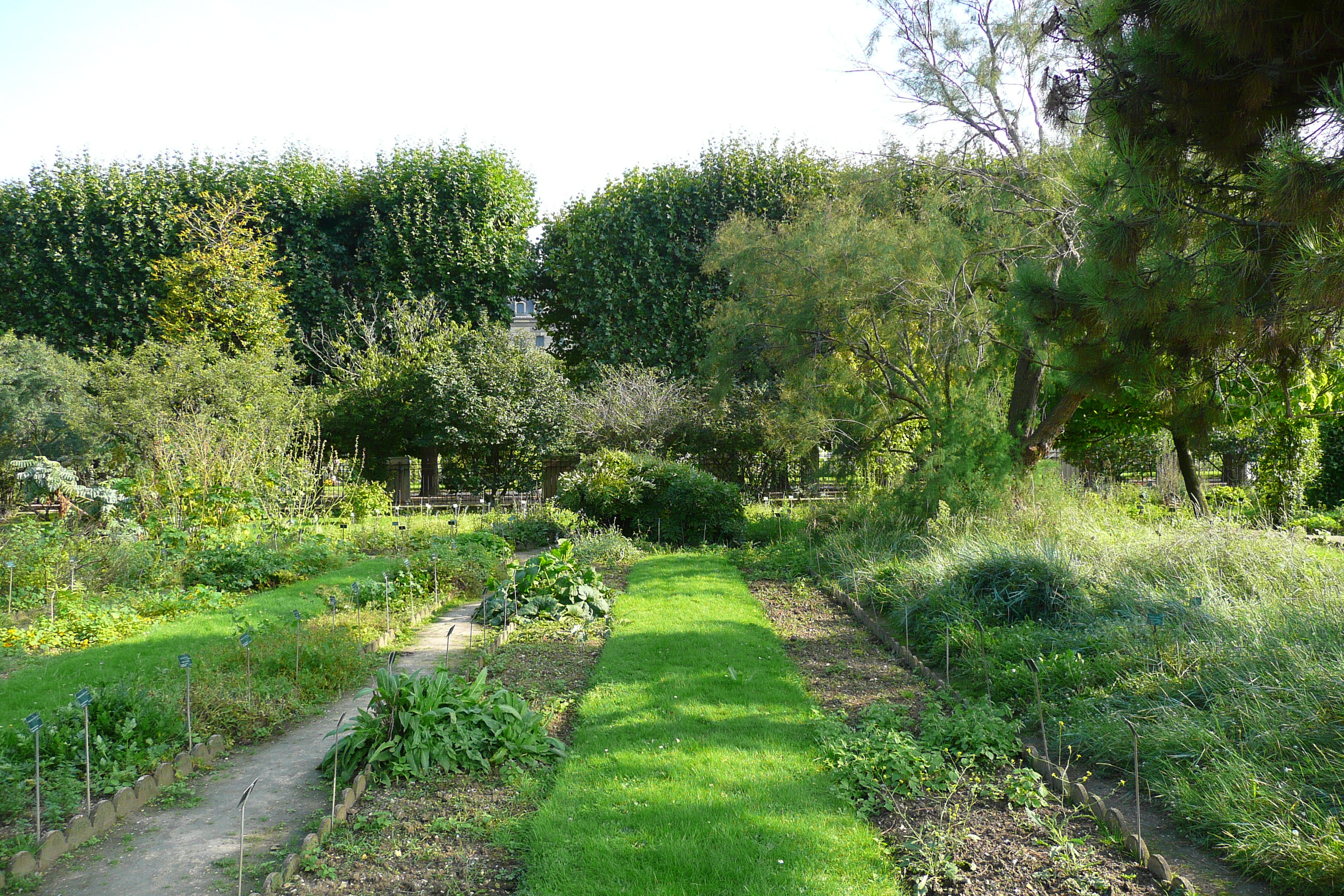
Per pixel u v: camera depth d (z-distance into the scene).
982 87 13.35
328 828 4.14
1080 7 6.68
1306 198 4.80
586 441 21.02
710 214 25.36
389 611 8.95
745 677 6.55
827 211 14.44
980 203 13.08
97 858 4.02
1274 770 4.27
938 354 12.89
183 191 26.16
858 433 14.45
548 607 8.98
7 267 24.52
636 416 20.27
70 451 17.72
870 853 3.85
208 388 19.11
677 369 24.95
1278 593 7.07
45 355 18.67
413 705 5.00
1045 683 5.98
